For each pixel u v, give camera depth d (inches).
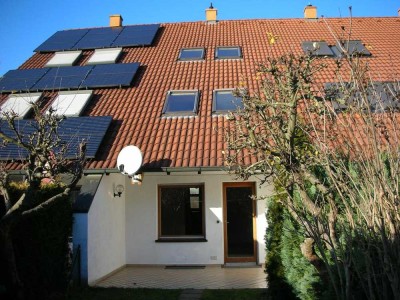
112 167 409.7
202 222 476.7
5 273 283.3
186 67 593.3
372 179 141.6
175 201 484.1
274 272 290.4
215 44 661.3
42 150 296.4
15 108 505.0
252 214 470.6
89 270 375.2
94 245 388.2
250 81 530.0
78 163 319.6
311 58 237.6
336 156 165.6
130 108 509.7
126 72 573.9
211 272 434.0
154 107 508.1
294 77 212.4
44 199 323.0
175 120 481.1
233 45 648.4
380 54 590.2
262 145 216.2
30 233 308.2
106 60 617.0
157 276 420.5
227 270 442.6
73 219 372.8
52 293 327.9
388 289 142.8
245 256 467.2
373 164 141.9
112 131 469.1
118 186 454.9
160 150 435.2
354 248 154.8
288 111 213.6
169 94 525.3
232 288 366.9
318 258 210.5
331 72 517.3
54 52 677.9
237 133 284.4
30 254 307.4
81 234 371.6
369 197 143.6
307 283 231.0
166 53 642.8
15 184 313.0
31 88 549.3
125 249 473.1
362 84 150.7
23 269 301.0
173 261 467.2
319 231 169.5
